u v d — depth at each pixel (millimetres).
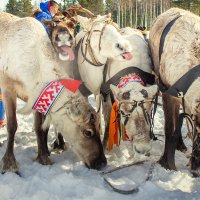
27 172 4449
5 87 4707
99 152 4523
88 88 5371
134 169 4539
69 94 4438
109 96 5156
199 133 3797
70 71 5008
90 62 5086
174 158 4711
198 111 3758
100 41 4723
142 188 3850
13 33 4734
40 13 6398
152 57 5074
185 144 5852
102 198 3691
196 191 3809
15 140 5867
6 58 4668
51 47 4656
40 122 4863
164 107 4707
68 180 4008
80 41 5352
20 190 3896
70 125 4473
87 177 4254
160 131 6641
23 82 4570
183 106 4172
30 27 4688
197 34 4277
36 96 4543
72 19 4836
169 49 4422
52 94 4387
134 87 4375
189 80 4020
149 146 4324
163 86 4652
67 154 5184
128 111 4340
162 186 4012
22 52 4559
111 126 5020
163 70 4539
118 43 4504
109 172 4430
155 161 4828
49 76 4535
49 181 4023
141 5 39719
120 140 5262
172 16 4855
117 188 3965
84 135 4461
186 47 4266
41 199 3658
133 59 4887
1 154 5121
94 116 4461
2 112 6715
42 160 4809
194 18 4531
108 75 5012
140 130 4301
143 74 4750
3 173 4414
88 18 5168
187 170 4559
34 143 5770
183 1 34625
